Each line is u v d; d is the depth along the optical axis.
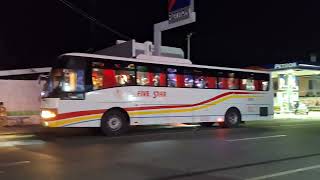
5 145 14.67
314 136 17.78
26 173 9.33
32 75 27.92
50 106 16.72
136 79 18.77
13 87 24.38
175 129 21.75
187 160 11.31
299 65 34.25
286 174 9.44
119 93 18.16
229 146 14.35
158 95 19.45
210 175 9.30
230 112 22.59
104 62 17.84
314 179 8.90
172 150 13.28
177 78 20.31
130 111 18.45
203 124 24.08
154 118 19.22
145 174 9.31
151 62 19.39
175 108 20.05
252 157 11.91
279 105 36.81
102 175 9.16
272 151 13.15
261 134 18.72
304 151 13.19
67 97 16.81
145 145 14.56
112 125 17.97
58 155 12.13
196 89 21.02
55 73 16.97
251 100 23.56
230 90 22.59
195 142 15.51
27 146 14.36
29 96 24.75
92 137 17.38
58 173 9.34
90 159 11.39
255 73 23.91
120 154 12.37
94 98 17.42
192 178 8.97
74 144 14.91
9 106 24.22
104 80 17.78
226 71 22.47
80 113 17.06
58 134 18.92
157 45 29.47
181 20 27.41
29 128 22.02
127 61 18.55
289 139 16.59
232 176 9.20
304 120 30.03
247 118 23.36
